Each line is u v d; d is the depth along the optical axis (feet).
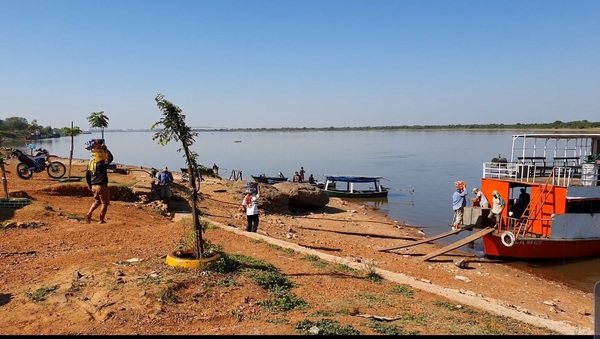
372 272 35.29
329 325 21.15
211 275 27.48
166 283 24.82
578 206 59.16
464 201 67.26
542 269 55.57
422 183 144.46
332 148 378.53
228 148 387.96
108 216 47.52
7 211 42.55
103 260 29.86
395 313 25.49
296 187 88.02
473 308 29.30
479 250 65.21
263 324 21.31
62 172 77.30
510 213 62.08
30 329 19.36
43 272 27.30
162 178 64.75
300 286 29.40
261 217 73.77
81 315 20.92
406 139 595.47
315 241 58.54
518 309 33.81
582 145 71.20
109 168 92.89
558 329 25.89
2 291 23.89
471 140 506.89
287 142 531.09
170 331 19.90
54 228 39.27
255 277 28.53
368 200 114.11
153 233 40.16
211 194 84.64
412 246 64.34
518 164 65.31
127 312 21.38
